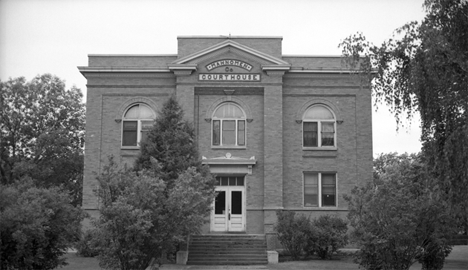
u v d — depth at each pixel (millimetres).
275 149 34281
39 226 18938
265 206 33781
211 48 34906
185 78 34938
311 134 35250
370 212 20891
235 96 35125
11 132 42594
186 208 20375
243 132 35125
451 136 18453
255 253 30156
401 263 21250
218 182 34781
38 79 44250
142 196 19438
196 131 34781
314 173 34906
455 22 19562
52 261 20859
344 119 35125
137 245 19188
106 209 18812
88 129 35094
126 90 35375
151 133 29938
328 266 27328
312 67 35219
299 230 30141
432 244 22062
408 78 20562
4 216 18562
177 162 28875
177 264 28703
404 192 21562
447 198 19172
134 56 35594
